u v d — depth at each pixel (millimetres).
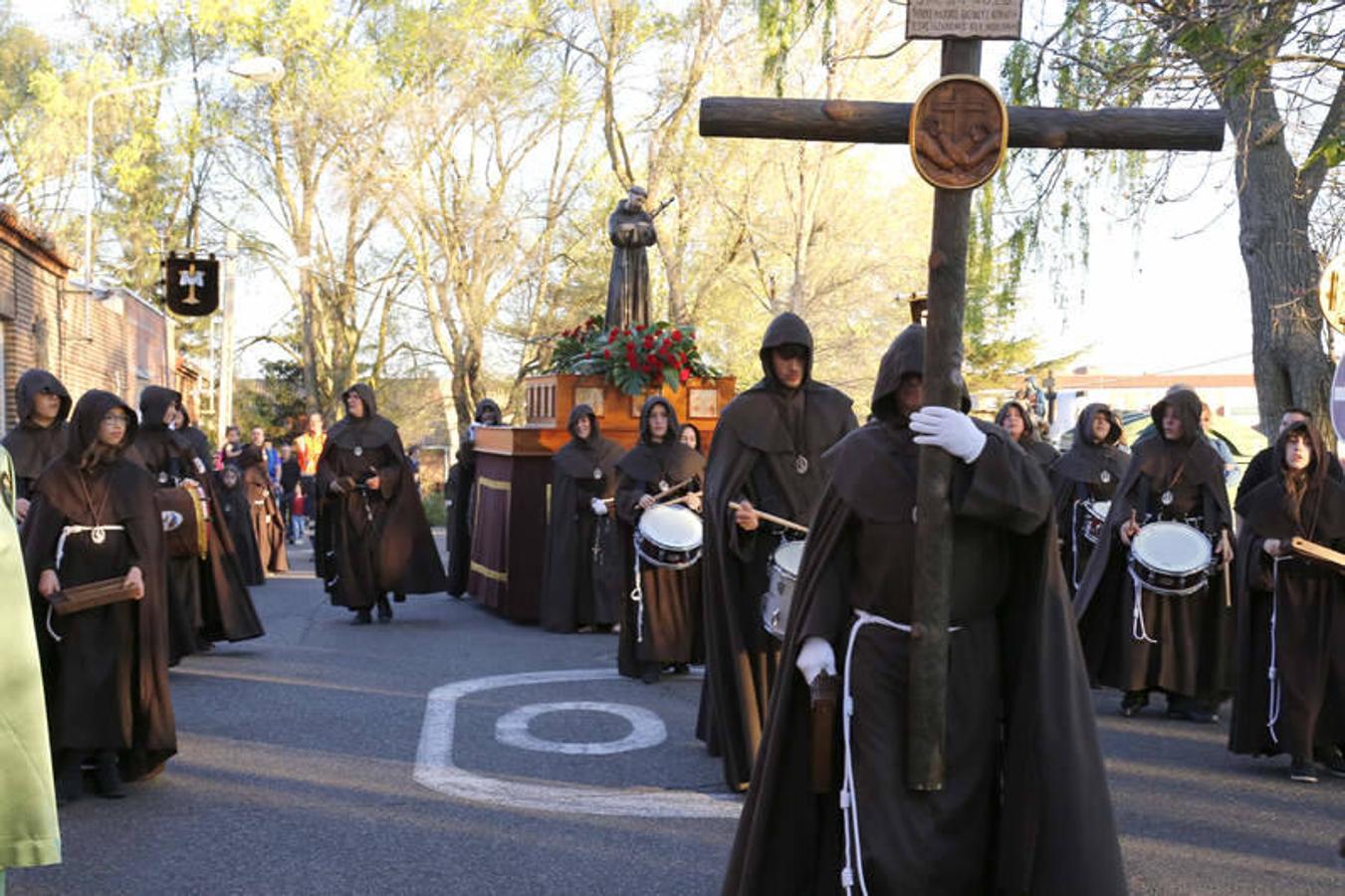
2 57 41094
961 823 4066
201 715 8641
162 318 34094
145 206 40750
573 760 7508
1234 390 44156
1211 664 9086
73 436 6750
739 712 6738
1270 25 7988
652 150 31453
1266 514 7469
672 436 10336
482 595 14289
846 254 31156
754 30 28219
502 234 35031
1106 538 9391
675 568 9586
